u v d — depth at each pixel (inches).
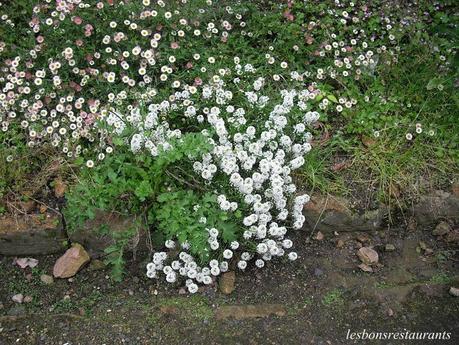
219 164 43.6
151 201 43.5
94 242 45.0
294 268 45.6
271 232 42.1
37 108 48.8
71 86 50.2
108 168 42.5
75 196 41.8
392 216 48.2
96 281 44.2
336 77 53.2
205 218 40.7
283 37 54.7
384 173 48.2
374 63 54.6
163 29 53.3
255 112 48.3
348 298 43.9
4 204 44.5
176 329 41.1
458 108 51.8
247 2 56.8
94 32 52.4
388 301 43.9
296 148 45.4
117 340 40.4
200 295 43.1
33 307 42.3
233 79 51.6
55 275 43.9
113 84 51.3
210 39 53.9
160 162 41.0
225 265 42.5
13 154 45.6
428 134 50.1
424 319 42.9
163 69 50.8
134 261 45.2
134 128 44.4
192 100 49.4
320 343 41.1
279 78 52.4
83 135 47.2
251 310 42.4
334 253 46.9
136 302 42.8
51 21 51.6
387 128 50.5
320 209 46.7
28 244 44.8
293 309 42.9
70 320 41.5
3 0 55.0
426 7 61.1
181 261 44.1
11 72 51.3
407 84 54.1
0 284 43.7
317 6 57.9
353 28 57.2
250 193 42.1
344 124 51.5
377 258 46.1
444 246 47.9
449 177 49.0
